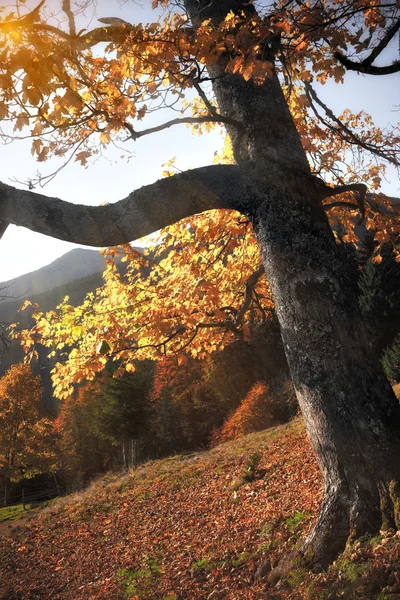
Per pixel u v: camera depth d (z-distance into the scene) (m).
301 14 4.37
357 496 4.76
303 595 4.64
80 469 52.62
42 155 5.18
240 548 8.73
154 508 16.30
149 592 8.72
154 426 49.78
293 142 5.26
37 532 18.16
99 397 47.91
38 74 4.02
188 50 5.04
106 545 13.91
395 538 4.38
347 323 4.85
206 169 4.82
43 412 41.41
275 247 4.97
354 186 5.45
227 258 8.91
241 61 4.30
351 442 4.70
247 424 40.69
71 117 5.34
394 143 7.91
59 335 7.31
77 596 10.31
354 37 4.68
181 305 6.99
